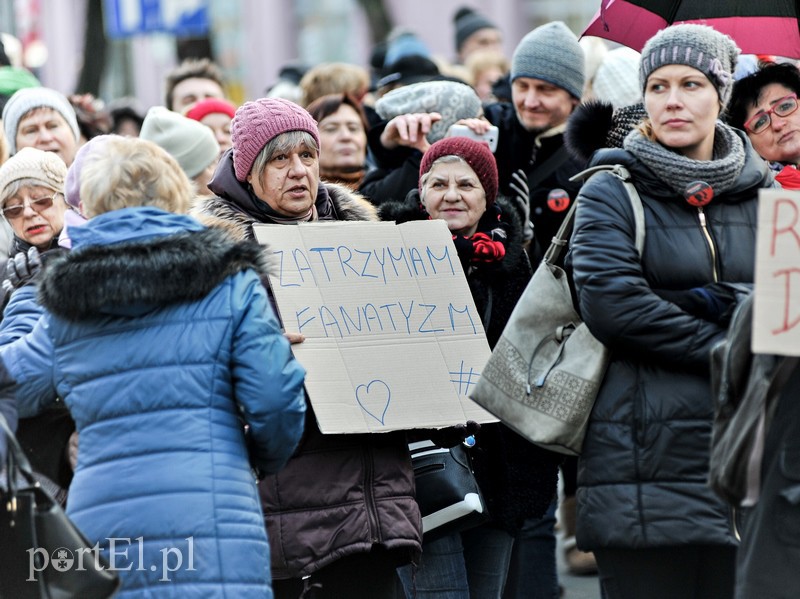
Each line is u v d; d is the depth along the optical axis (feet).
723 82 36.83
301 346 37.91
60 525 31.81
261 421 32.99
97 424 32.89
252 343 32.81
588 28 48.80
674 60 36.70
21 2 151.94
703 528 34.94
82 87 130.41
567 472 58.65
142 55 200.03
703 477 35.22
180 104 74.18
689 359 35.19
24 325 38.22
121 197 33.35
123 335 32.94
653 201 36.52
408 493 38.52
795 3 47.34
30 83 65.05
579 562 59.16
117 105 82.28
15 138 55.62
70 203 39.19
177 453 32.45
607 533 35.63
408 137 50.85
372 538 37.63
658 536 35.12
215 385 32.81
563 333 38.01
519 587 48.37
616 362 36.52
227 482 32.55
